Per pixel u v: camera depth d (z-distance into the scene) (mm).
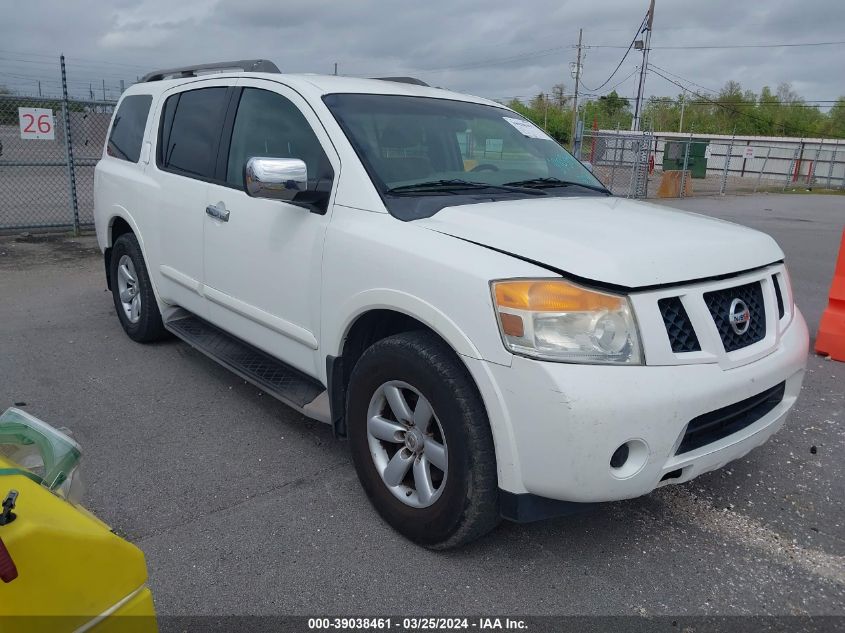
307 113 3654
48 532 1439
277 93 3910
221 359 4230
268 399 4586
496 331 2521
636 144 21375
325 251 3283
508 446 2553
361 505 3340
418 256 2812
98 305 6859
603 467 2441
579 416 2389
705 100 75938
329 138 3479
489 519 2738
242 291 3998
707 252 2822
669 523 3275
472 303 2584
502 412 2535
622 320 2496
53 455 1890
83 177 16297
